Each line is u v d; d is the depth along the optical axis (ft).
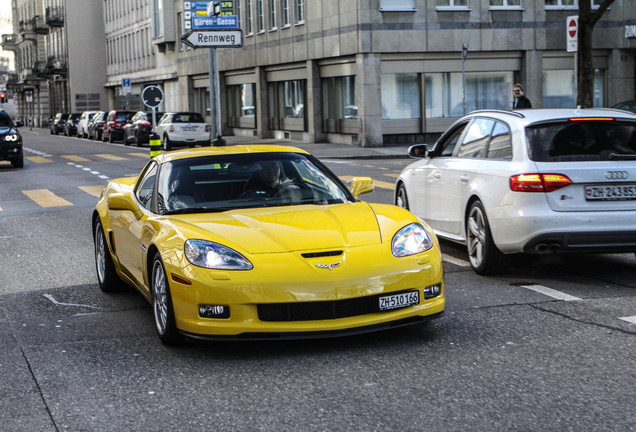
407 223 20.81
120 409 16.06
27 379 18.19
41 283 29.91
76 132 209.56
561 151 26.43
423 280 19.70
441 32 117.19
